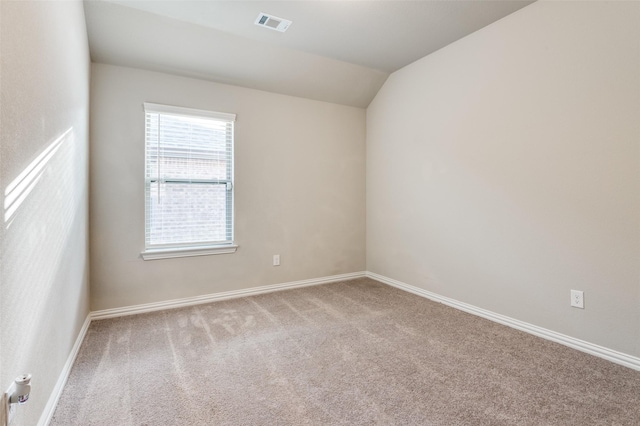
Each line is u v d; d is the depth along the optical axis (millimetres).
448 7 2447
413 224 3512
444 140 3125
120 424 1453
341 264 4090
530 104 2418
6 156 962
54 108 1494
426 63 3299
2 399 940
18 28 1046
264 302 3225
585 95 2113
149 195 3004
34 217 1229
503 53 2596
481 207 2791
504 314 2629
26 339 1153
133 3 2371
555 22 2260
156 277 3008
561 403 1599
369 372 1898
